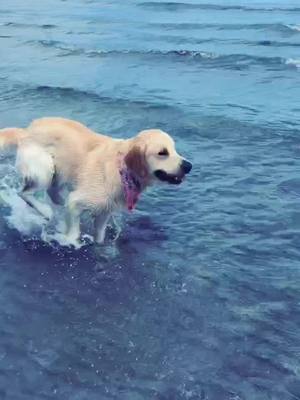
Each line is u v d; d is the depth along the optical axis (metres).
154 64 6.40
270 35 8.41
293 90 5.05
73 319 1.93
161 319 1.93
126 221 2.64
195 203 2.82
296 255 2.35
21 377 1.66
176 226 2.60
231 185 3.01
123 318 1.94
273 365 1.72
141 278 2.18
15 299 2.05
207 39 8.27
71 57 6.97
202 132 3.88
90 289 2.11
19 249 2.38
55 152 2.40
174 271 2.23
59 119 2.47
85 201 2.30
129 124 4.06
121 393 1.60
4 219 2.60
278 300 2.04
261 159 3.36
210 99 4.80
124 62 6.55
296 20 10.15
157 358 1.74
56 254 2.34
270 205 2.78
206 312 1.97
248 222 2.62
